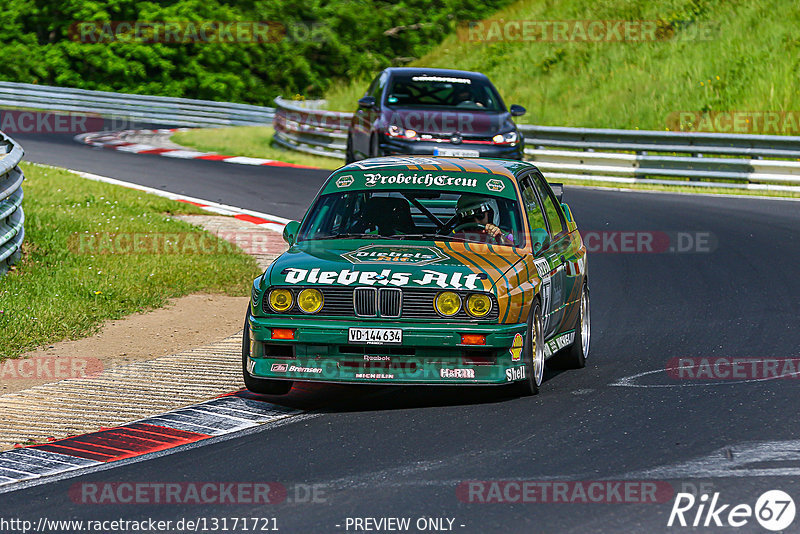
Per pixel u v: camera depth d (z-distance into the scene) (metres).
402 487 19.78
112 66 141.88
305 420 25.22
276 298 26.19
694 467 20.66
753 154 74.00
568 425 24.03
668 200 67.88
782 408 25.17
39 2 147.25
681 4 110.56
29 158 84.56
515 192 29.88
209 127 125.50
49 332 34.97
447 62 124.94
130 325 37.25
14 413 26.14
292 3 157.00
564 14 120.25
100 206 60.25
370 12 161.12
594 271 47.97
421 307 25.72
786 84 92.19
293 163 87.44
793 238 54.03
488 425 24.19
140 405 26.86
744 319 37.47
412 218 29.48
